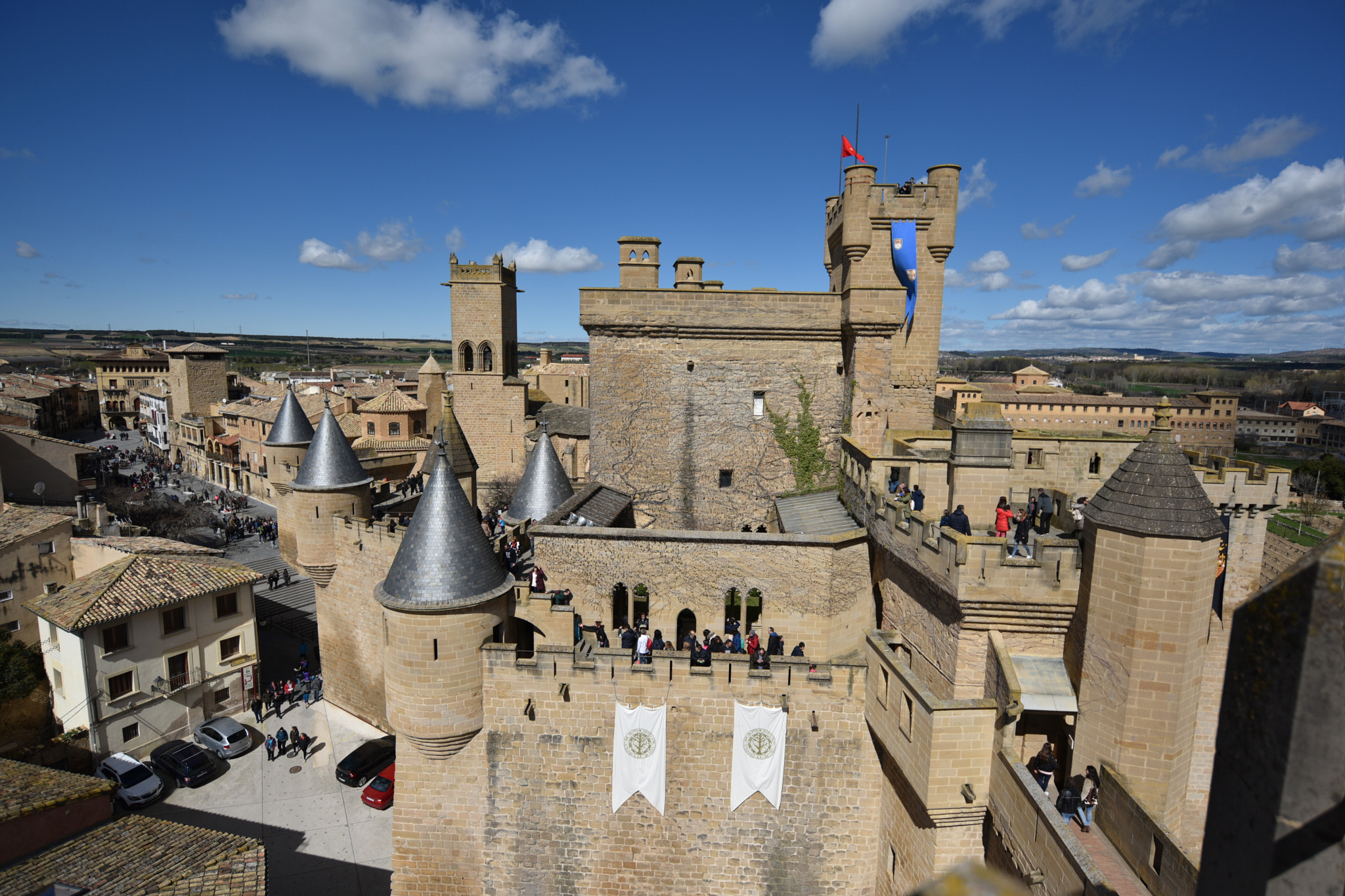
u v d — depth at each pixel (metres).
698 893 24.59
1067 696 18.83
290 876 30.66
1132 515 16.95
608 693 24.05
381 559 36.16
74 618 36.47
